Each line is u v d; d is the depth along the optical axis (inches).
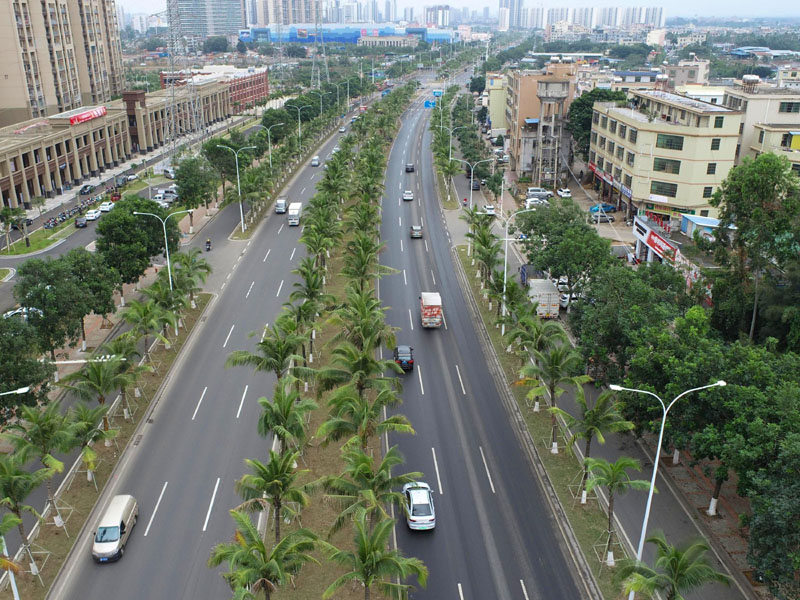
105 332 2689.5
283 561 1187.3
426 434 1961.1
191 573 1434.5
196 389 2212.1
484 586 1397.6
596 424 1617.9
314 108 7460.6
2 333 1754.4
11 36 5393.7
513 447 1909.4
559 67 5531.5
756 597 1375.5
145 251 2790.4
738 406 1434.5
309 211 3750.0
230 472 1781.5
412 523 1544.0
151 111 6560.0
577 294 2529.5
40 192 4712.1
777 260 2124.8
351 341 2005.4
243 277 3253.0
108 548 1455.5
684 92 5265.8
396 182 5364.2
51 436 1556.3
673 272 2151.8
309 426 1967.3
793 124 4065.0
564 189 4751.5
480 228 3102.9
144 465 1811.0
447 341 2598.4
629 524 1588.3
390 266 3454.7
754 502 1307.8
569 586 1401.3
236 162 4114.2
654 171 3870.6
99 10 7313.0
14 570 1314.0
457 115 7564.0
